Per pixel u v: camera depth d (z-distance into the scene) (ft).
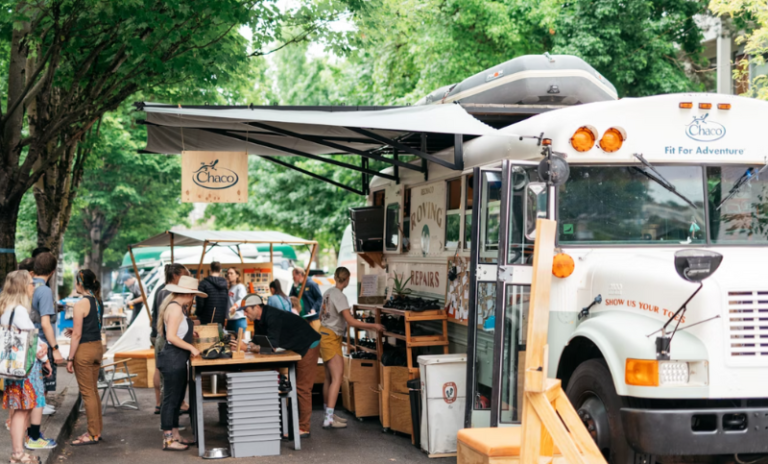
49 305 25.11
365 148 34.68
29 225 92.48
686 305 17.38
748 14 51.31
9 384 21.35
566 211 20.71
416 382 25.82
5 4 29.63
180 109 23.41
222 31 32.63
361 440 27.22
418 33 57.52
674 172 21.03
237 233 38.32
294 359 25.58
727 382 17.07
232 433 24.79
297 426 25.88
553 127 20.89
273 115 23.35
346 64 76.28
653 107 20.95
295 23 36.73
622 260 19.89
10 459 21.89
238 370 25.95
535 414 15.30
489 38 57.36
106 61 35.01
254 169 85.40
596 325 18.81
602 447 18.71
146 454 25.36
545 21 53.42
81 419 32.14
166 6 30.78
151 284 64.75
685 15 59.36
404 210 31.89
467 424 22.03
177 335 25.54
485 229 21.84
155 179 103.14
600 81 26.91
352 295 61.21
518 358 20.94
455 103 25.32
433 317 26.68
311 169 79.41
